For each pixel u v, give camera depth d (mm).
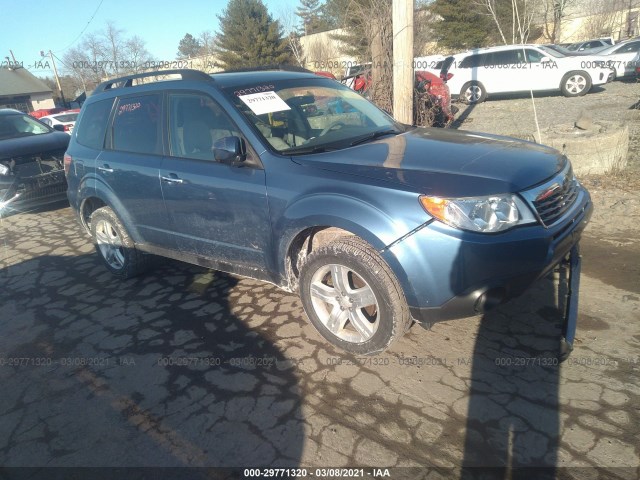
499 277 2652
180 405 2908
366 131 3805
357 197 2850
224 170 3500
